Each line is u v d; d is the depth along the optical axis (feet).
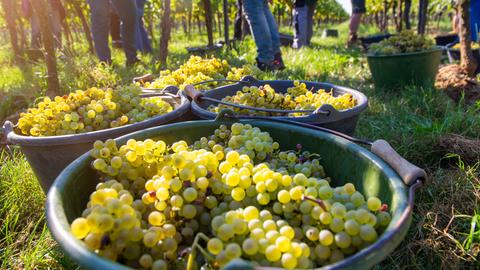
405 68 14.20
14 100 14.96
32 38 29.81
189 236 4.60
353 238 4.00
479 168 8.41
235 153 5.15
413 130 10.25
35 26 29.40
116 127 6.77
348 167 5.61
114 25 33.19
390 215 4.30
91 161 5.42
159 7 43.70
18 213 7.63
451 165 8.86
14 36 27.78
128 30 19.48
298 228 4.42
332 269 3.17
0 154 10.69
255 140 6.06
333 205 4.23
